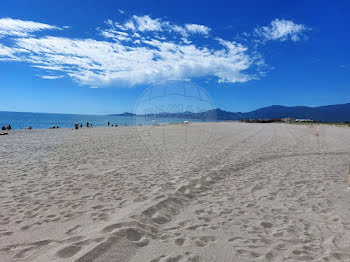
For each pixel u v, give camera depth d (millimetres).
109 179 5836
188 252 2705
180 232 3219
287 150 11008
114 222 3309
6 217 3578
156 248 2768
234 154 9695
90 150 10344
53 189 4996
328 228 3428
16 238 2914
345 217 3801
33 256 2510
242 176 6438
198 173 6535
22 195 4598
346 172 6871
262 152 10344
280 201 4543
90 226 3275
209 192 5094
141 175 6258
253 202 4488
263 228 3410
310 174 6648
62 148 10852
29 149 10469
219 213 3939
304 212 4016
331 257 2688
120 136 16625
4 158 8305
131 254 2613
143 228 3238
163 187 5215
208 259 2584
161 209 3971
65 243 2775
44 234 3033
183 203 4387
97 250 2574
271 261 2594
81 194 4719
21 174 6145
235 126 32219
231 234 3199
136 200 4398
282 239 3094
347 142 14188
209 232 3242
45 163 7547
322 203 4430
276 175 6535
